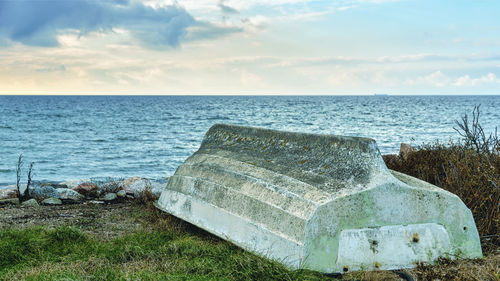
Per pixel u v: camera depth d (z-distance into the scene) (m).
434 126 37.25
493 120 44.34
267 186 4.52
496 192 5.30
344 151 4.44
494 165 6.10
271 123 43.88
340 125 39.78
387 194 4.08
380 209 4.06
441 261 4.20
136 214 6.78
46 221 6.46
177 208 5.76
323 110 77.44
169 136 32.19
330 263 3.86
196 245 4.64
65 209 7.41
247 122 46.25
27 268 4.16
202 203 5.27
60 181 14.99
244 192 4.71
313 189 4.14
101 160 20.27
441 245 4.29
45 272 4.02
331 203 3.88
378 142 24.36
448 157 6.71
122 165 18.89
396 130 33.41
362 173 4.15
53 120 51.91
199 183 5.52
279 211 4.15
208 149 6.22
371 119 48.94
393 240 4.11
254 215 4.42
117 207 7.55
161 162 19.72
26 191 8.60
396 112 67.12
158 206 6.24
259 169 4.92
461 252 4.36
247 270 3.76
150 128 40.09
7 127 40.88
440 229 4.30
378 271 3.99
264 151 5.37
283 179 4.51
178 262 4.23
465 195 5.46
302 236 3.78
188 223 5.59
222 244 4.57
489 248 4.84
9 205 7.89
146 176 16.36
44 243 4.81
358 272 3.87
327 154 4.59
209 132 6.68
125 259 4.40
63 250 4.71
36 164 18.97
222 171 5.31
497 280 3.84
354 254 3.95
